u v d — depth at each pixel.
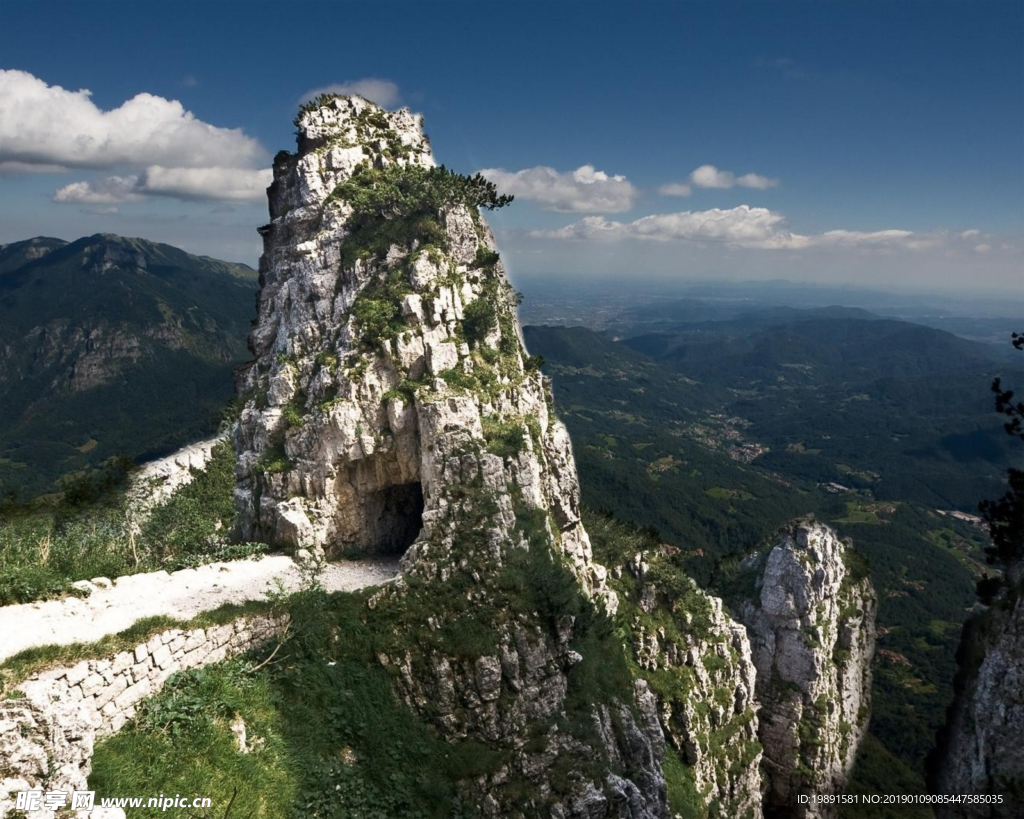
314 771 22.48
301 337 39.66
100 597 26.27
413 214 40.75
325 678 26.00
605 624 36.97
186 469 62.44
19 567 26.36
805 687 52.00
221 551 33.78
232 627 24.83
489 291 42.22
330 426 34.66
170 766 19.14
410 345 36.16
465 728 27.38
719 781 43.62
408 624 28.97
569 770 27.81
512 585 30.41
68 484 52.62
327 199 42.22
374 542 37.50
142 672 20.91
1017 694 31.38
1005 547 37.78
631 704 35.34
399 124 48.81
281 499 35.78
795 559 53.47
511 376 39.75
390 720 26.17
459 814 24.98
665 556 54.72
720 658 47.69
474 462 32.94
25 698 16.12
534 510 34.12
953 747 38.66
